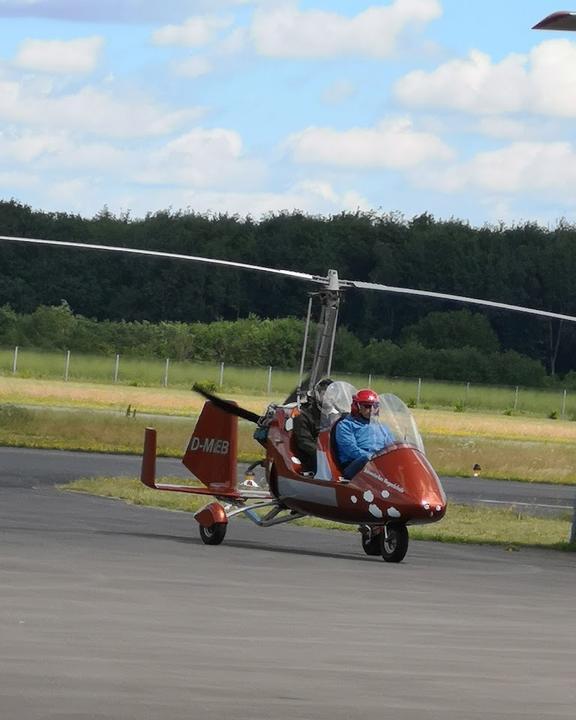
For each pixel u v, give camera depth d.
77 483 46.84
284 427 31.39
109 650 15.12
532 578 27.67
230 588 21.95
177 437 73.00
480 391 152.00
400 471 29.16
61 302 197.88
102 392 118.19
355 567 27.30
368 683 14.05
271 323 171.75
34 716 11.62
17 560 24.09
